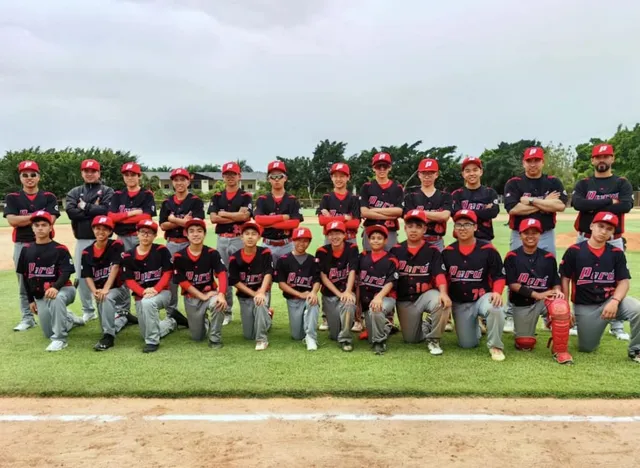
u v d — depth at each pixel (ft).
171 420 12.35
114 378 14.83
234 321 22.57
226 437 11.46
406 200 20.80
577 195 19.62
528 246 17.30
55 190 167.43
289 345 18.38
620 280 16.43
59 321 17.85
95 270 18.94
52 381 14.58
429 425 11.94
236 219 21.88
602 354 16.90
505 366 15.72
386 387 13.93
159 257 18.71
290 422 12.17
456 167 173.27
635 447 10.89
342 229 18.29
